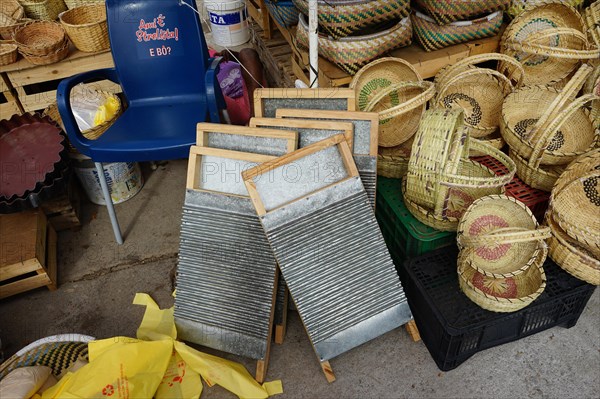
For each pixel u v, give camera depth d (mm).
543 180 1767
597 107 1982
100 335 1856
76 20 2629
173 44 2090
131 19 2031
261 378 1628
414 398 1580
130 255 2191
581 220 1739
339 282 1517
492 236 1438
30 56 2408
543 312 1607
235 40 3342
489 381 1613
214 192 1554
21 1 2705
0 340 1757
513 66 2070
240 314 1613
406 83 1771
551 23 2145
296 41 2186
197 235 1604
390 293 1579
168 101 2201
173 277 2066
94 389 1400
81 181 2381
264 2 2648
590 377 1605
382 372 1657
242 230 1557
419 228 1696
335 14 1778
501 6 1991
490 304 1475
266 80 2990
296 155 1430
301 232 1459
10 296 2027
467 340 1558
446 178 1488
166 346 1632
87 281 2076
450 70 1956
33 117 2305
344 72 1985
